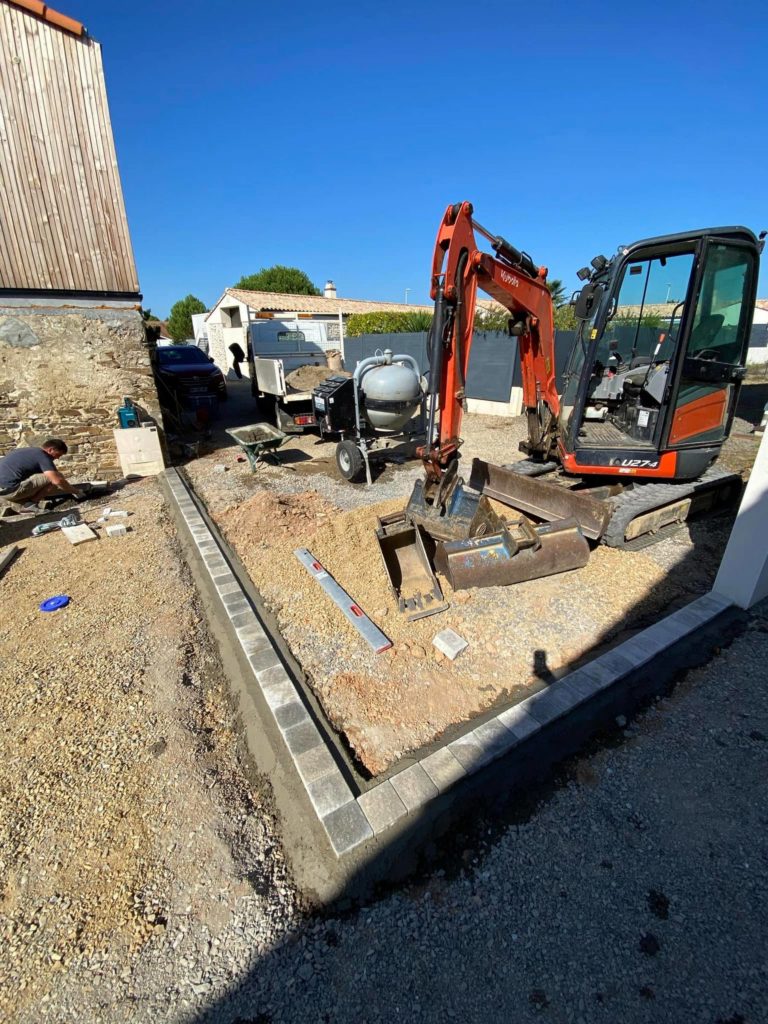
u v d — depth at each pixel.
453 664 3.00
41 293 6.45
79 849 2.00
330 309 22.12
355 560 4.29
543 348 4.64
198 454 8.59
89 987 1.58
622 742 2.41
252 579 4.09
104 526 5.43
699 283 3.78
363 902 1.79
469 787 2.17
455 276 3.31
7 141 6.00
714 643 3.08
